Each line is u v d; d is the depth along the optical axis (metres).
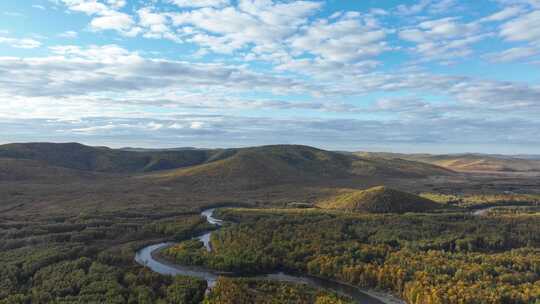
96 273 128.00
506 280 124.44
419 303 116.25
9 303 106.38
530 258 140.00
